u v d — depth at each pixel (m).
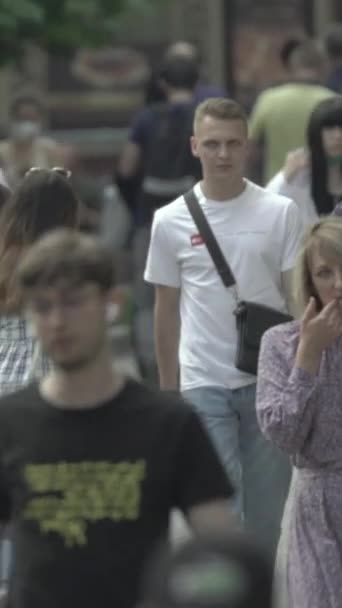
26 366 16.19
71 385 11.69
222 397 19.81
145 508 11.66
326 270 15.86
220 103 19.84
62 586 11.63
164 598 7.67
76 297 11.29
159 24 56.06
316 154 23.06
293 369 15.68
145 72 55.97
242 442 20.00
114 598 11.63
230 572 7.70
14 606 11.88
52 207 16.55
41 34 39.22
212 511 11.74
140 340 32.69
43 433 11.73
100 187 41.53
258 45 51.50
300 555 16.02
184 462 11.75
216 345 19.84
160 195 32.12
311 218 23.31
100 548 11.61
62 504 11.66
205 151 19.83
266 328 19.78
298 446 15.76
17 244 16.45
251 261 19.84
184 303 20.16
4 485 11.94
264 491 19.95
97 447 11.66
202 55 56.22
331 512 15.86
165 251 20.17
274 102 30.55
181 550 7.82
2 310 16.23
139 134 32.59
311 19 52.00
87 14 39.50
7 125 47.50
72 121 55.31
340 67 35.53
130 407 11.73
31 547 11.73
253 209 19.94
